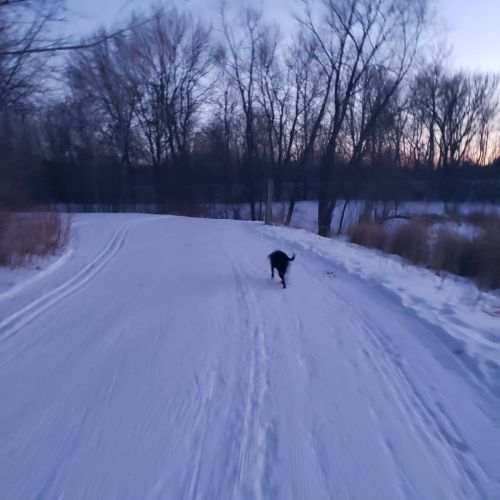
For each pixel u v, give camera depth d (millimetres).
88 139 37875
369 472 3484
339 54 27734
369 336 6152
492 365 5125
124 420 4129
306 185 44594
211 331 6328
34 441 3822
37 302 7594
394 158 34406
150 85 38344
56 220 12719
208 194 43344
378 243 14914
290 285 8781
